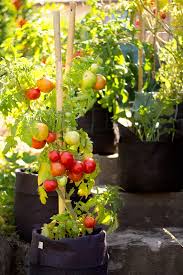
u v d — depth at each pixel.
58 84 3.16
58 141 3.16
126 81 5.19
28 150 5.54
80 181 3.25
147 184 4.53
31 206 3.97
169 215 4.52
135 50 5.96
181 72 4.64
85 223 3.23
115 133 5.69
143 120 4.61
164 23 4.93
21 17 6.22
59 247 3.08
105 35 4.95
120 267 4.04
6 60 3.26
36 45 5.10
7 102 3.19
